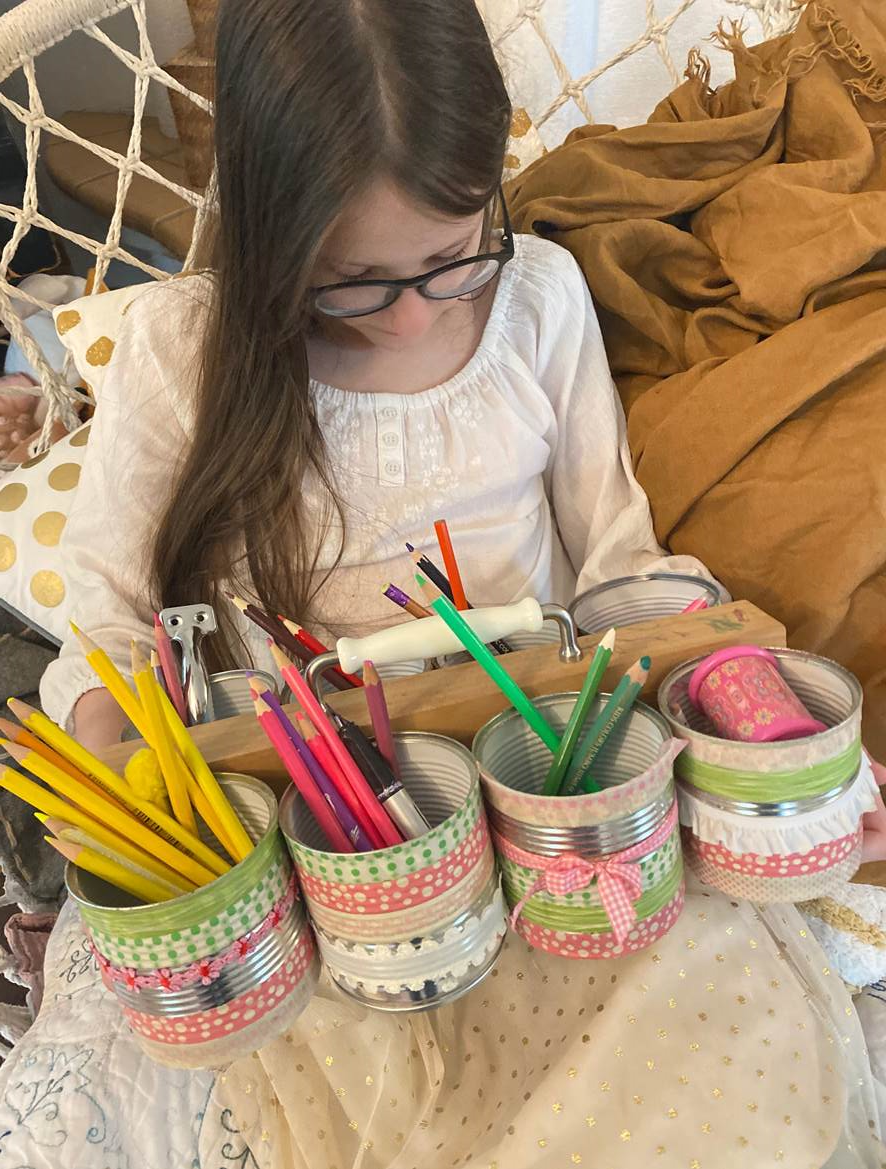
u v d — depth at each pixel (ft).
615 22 3.98
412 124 1.77
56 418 3.45
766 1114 1.56
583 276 2.81
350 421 2.49
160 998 1.34
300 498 2.37
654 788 1.38
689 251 2.89
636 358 2.96
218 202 2.09
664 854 1.45
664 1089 1.58
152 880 1.38
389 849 1.28
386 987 1.40
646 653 1.63
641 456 2.73
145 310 2.60
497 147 1.92
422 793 1.58
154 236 4.25
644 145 2.97
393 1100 1.75
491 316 2.58
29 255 4.82
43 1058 2.04
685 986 1.67
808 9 2.89
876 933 1.89
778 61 2.96
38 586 2.99
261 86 1.78
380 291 2.06
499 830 1.45
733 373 2.55
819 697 1.60
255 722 1.61
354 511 2.49
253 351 2.18
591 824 1.36
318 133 1.75
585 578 2.57
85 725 2.08
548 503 2.91
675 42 4.04
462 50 1.82
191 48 3.58
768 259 2.67
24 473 3.18
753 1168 1.52
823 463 2.36
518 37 3.79
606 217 2.91
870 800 1.54
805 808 1.45
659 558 2.58
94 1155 1.85
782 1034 1.65
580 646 1.68
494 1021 1.79
